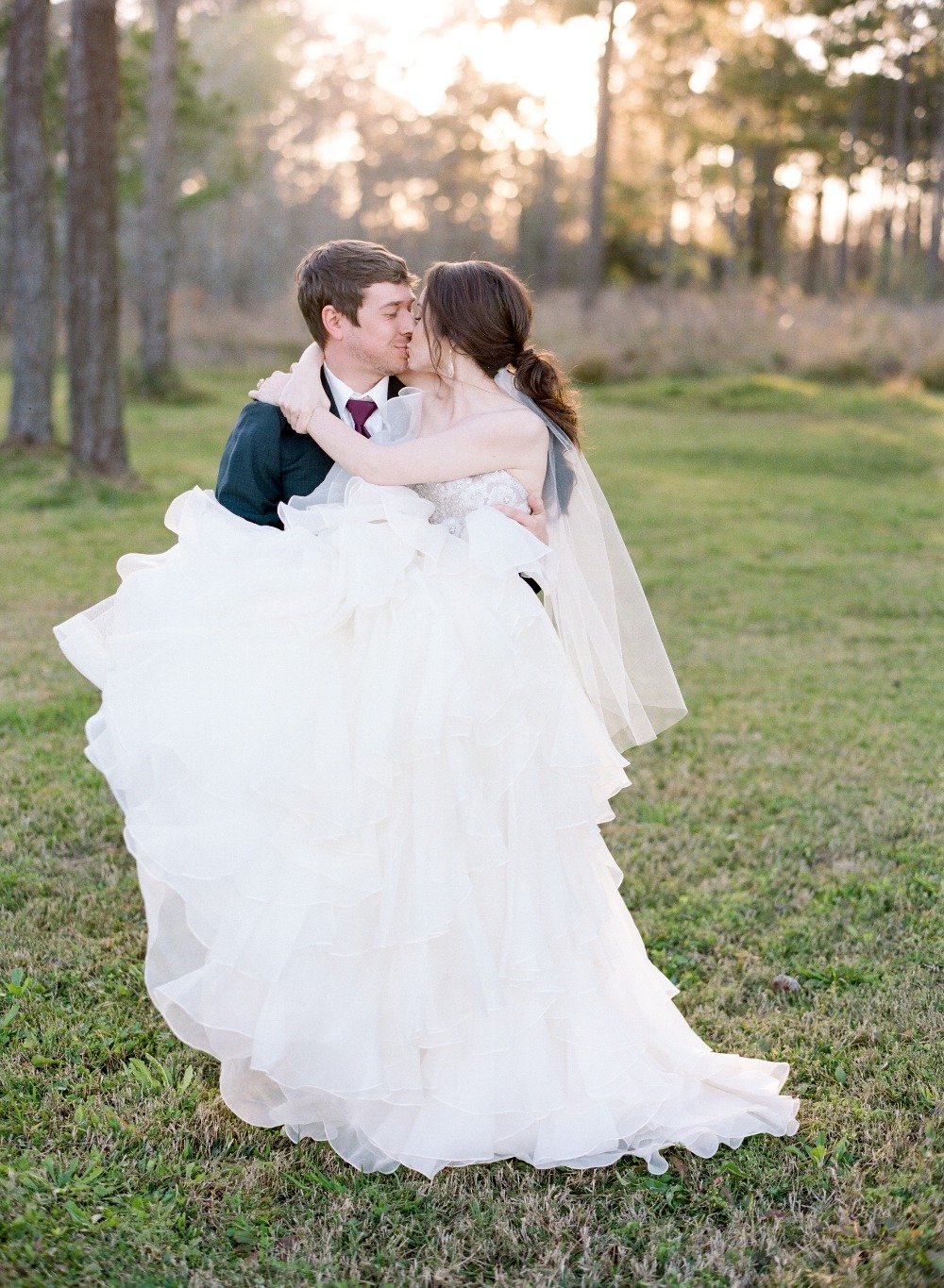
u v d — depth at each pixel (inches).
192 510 100.8
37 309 490.0
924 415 706.2
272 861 93.0
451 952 94.3
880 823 174.6
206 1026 96.8
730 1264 89.7
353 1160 100.7
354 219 2126.0
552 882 97.2
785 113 1405.0
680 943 140.1
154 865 94.5
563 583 107.4
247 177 1161.4
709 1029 122.1
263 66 1400.1
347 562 94.5
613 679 110.7
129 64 914.1
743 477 535.8
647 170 1467.8
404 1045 94.7
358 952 93.0
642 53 1210.6
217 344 1118.4
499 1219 94.2
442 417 102.4
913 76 1451.8
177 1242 91.4
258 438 100.3
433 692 92.0
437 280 99.6
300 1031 93.6
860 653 271.6
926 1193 96.4
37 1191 95.2
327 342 101.2
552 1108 99.3
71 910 143.3
